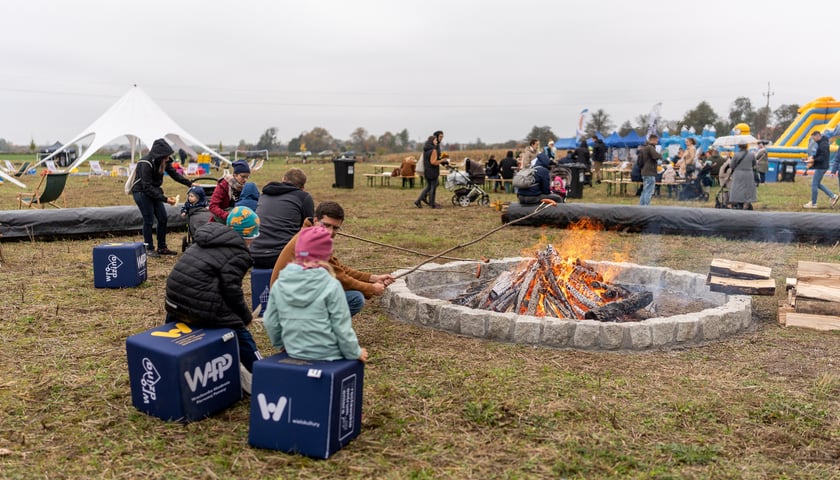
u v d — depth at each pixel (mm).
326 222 4906
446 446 3711
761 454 3666
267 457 3545
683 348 5496
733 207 15203
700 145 34781
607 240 11484
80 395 4402
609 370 4934
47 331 5879
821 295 6152
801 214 11062
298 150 116875
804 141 35781
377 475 3377
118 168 31875
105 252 7594
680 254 10055
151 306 6855
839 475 3432
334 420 3535
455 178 18156
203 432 3852
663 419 4082
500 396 4395
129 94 28922
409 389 4516
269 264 6309
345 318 3592
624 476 3383
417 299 6238
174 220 12164
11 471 3373
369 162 61812
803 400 4395
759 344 5629
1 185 25578
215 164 39938
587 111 32094
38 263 9086
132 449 3629
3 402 4266
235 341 4238
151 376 3979
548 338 5496
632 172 20688
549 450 3658
